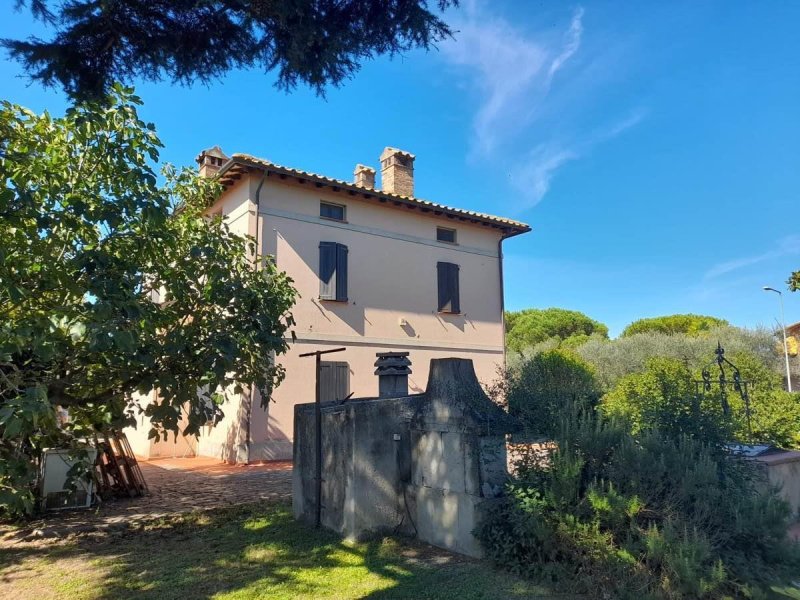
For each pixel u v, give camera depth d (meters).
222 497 7.74
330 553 4.83
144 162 4.57
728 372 8.62
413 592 3.80
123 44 4.48
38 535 5.68
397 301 14.62
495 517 4.34
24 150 4.25
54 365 4.57
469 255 16.58
